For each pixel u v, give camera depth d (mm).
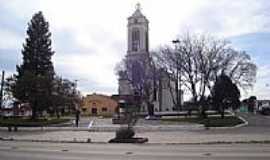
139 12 100938
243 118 63344
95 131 39000
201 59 57500
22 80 51125
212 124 45500
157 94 81438
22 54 62438
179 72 59312
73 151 18062
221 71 59750
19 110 65500
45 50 62938
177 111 72500
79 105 92812
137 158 14680
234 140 24547
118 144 22938
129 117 28391
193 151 17219
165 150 18016
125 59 84812
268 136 28750
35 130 42062
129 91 80062
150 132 36469
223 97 60812
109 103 111938
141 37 98812
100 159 14586
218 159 13828
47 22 64188
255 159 13648
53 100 53219
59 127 44281
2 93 54000
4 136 32312
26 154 16766
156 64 69562
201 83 57906
